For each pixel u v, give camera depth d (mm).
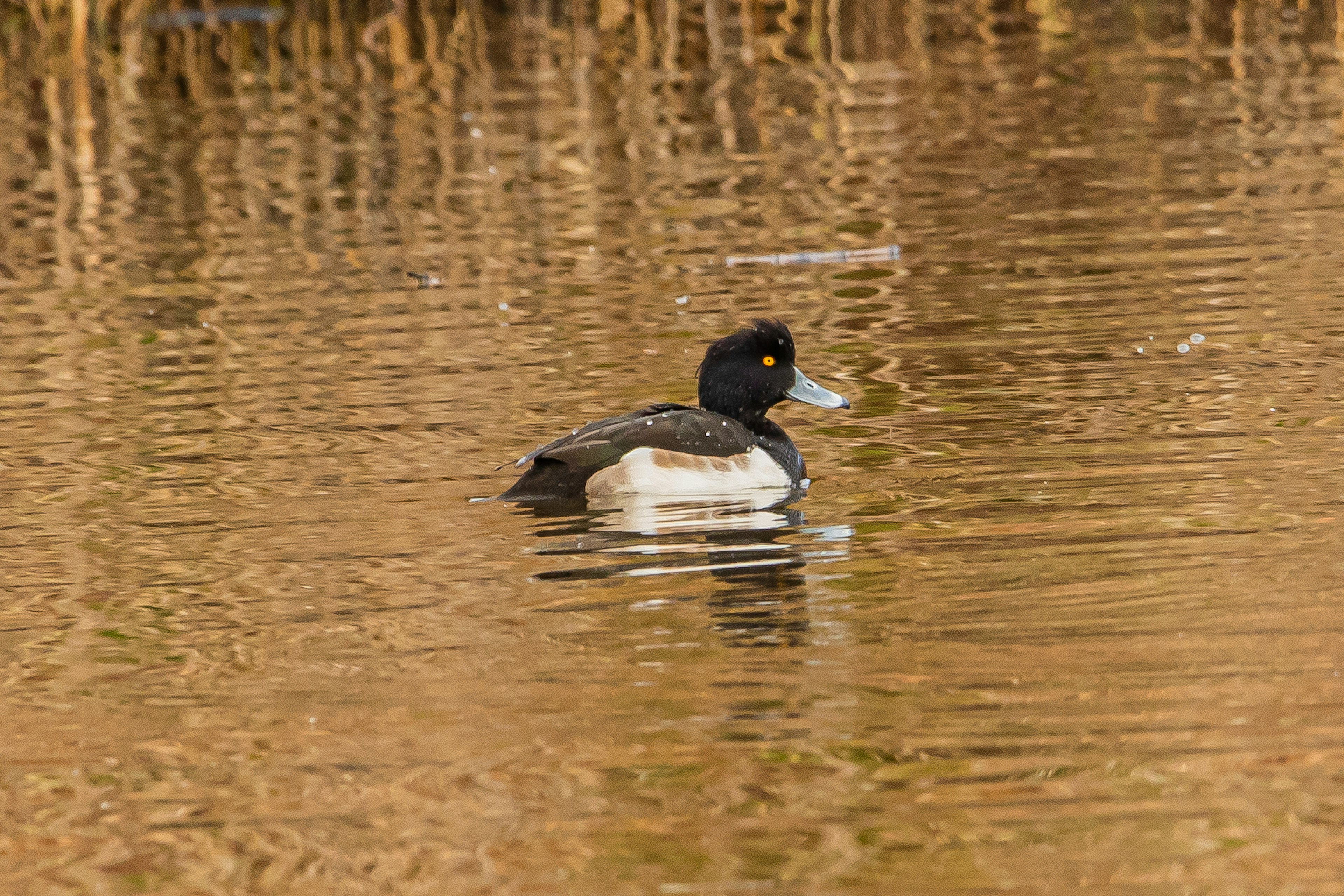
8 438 14406
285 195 25891
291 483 12711
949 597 9492
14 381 16562
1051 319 17000
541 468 12031
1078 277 18797
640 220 23312
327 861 7062
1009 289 18438
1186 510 10883
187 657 9250
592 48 35438
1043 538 10477
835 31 34844
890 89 31859
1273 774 7281
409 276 20719
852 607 9422
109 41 35969
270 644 9375
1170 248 19906
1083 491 11500
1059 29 36781
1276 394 13773
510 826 7246
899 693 8234
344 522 11656
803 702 8188
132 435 14383
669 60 34344
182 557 11039
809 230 22125
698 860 6887
